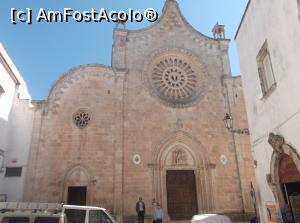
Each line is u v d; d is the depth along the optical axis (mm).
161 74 30594
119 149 25891
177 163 27219
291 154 10484
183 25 32656
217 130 28719
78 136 25984
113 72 28672
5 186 23750
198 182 26969
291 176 11266
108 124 26812
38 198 23703
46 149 25172
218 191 26469
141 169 25922
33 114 26188
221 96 30312
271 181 12500
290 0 10234
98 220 12930
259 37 13594
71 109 26781
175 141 27656
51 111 26438
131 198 24891
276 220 12305
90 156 25547
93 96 27547
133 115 27609
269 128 12812
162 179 26344
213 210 25625
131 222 24094
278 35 11445
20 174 24266
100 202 24328
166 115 28203
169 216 25672
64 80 27656
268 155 12992
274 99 12109
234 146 28312
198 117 28797
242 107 30047
